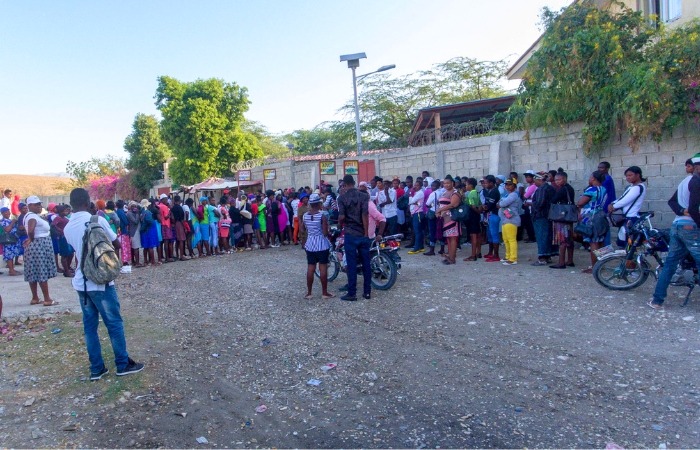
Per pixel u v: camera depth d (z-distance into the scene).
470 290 8.14
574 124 11.87
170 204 14.52
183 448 3.94
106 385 5.18
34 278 8.42
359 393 4.75
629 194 7.76
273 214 16.12
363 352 5.75
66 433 4.25
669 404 4.16
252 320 7.34
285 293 8.93
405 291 8.34
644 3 12.54
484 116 20.31
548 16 11.87
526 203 11.36
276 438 4.04
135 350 6.22
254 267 12.15
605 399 4.32
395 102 29.95
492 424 4.04
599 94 10.66
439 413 4.27
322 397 4.72
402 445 3.82
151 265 13.59
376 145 21.55
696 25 9.76
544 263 9.75
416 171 16.80
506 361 5.22
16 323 7.80
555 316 6.54
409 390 4.73
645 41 10.57
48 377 5.51
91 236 5.23
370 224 8.58
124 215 12.89
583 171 11.79
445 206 10.43
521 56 15.82
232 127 30.94
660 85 9.43
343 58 19.91
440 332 6.23
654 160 10.38
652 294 7.19
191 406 4.66
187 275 11.70
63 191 53.84
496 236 10.55
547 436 3.82
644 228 7.25
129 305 8.82
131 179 38.91
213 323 7.33
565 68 11.05
